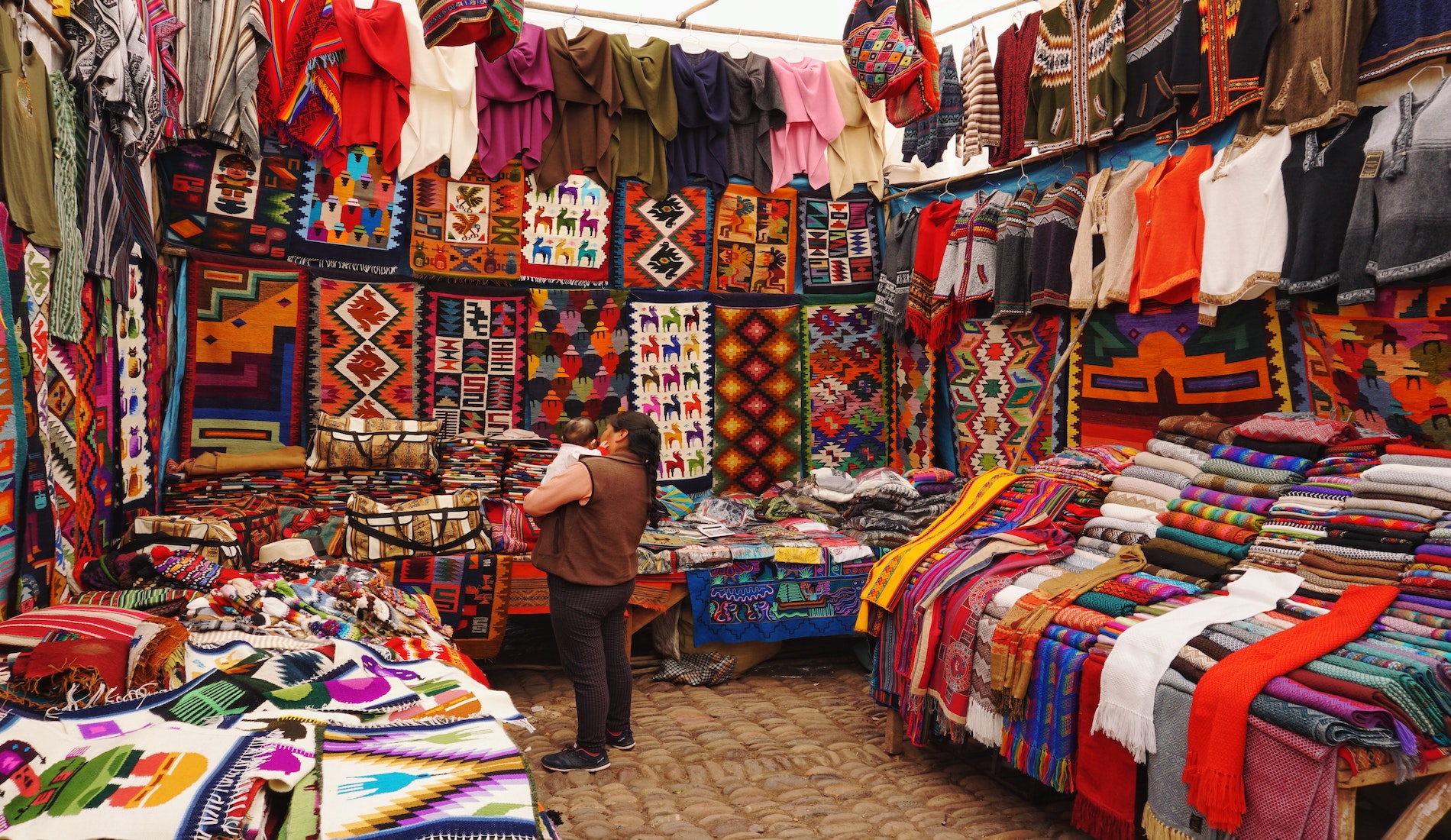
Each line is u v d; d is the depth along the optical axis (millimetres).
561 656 3449
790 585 4750
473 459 5223
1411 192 3213
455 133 5520
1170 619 2736
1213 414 4352
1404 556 2652
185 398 4914
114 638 2311
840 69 6293
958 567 3531
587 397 5887
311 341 5254
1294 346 3953
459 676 2523
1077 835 2988
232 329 5043
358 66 5172
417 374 5520
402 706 2209
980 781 3438
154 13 3916
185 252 4871
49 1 2855
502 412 5711
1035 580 3367
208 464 4715
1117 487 3822
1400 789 2787
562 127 5762
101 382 3619
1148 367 4703
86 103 3244
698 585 4609
